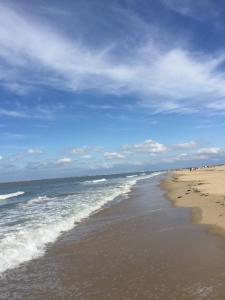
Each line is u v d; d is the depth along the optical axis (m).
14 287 9.84
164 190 40.44
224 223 16.53
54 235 16.36
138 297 8.76
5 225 19.64
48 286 9.84
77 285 9.82
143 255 12.44
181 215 20.09
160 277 10.04
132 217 20.95
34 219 21.55
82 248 13.88
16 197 49.56
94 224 19.19
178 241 14.05
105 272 10.80
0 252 13.12
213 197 26.47
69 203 31.11
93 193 43.44
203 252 12.21
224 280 9.44
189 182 50.53
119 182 78.44
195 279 9.66
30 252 13.30
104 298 8.87
